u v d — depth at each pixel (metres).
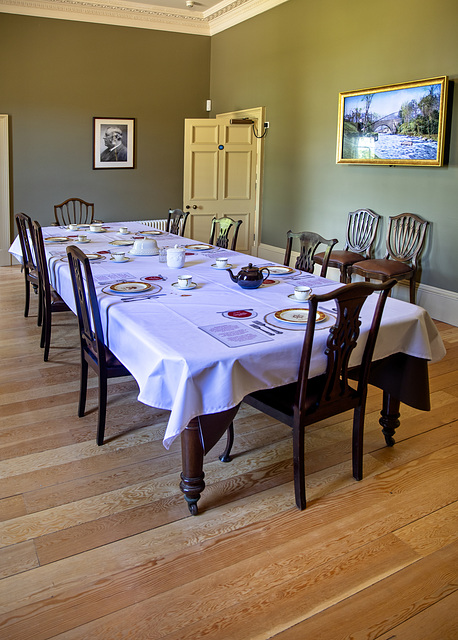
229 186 6.96
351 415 2.97
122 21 6.84
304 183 6.09
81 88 6.82
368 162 5.02
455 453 2.59
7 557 1.84
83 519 2.05
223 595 1.70
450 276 4.52
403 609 1.66
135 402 3.08
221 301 2.56
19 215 4.07
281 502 2.18
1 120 6.50
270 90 6.43
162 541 1.94
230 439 2.46
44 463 2.43
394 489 2.29
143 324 2.18
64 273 3.18
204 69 7.56
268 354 1.95
